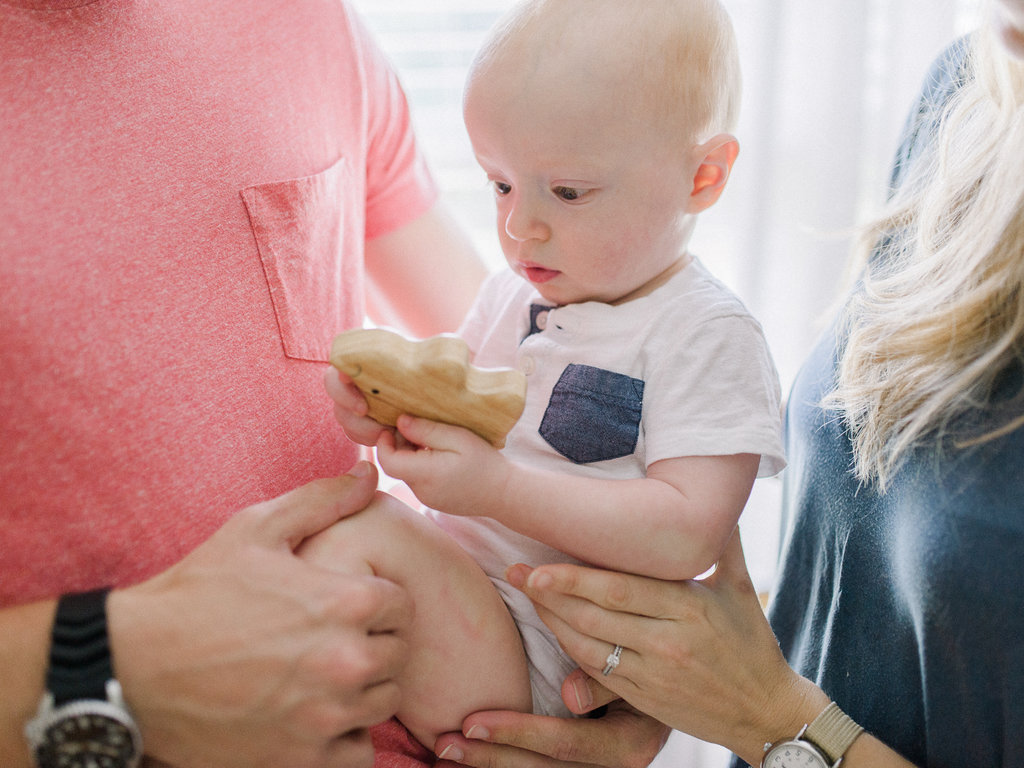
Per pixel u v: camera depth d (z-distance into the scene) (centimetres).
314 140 81
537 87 69
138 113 67
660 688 73
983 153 71
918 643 69
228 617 57
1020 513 61
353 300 87
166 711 57
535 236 75
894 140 154
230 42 75
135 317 63
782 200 155
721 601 76
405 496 106
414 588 69
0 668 55
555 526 67
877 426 73
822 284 157
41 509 58
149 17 70
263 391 71
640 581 71
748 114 147
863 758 71
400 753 73
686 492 70
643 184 73
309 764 60
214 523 67
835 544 80
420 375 59
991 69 71
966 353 67
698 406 72
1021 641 61
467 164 157
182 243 67
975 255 67
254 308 72
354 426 68
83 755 56
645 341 76
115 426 61
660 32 71
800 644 89
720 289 79
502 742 72
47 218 60
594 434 76
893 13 147
